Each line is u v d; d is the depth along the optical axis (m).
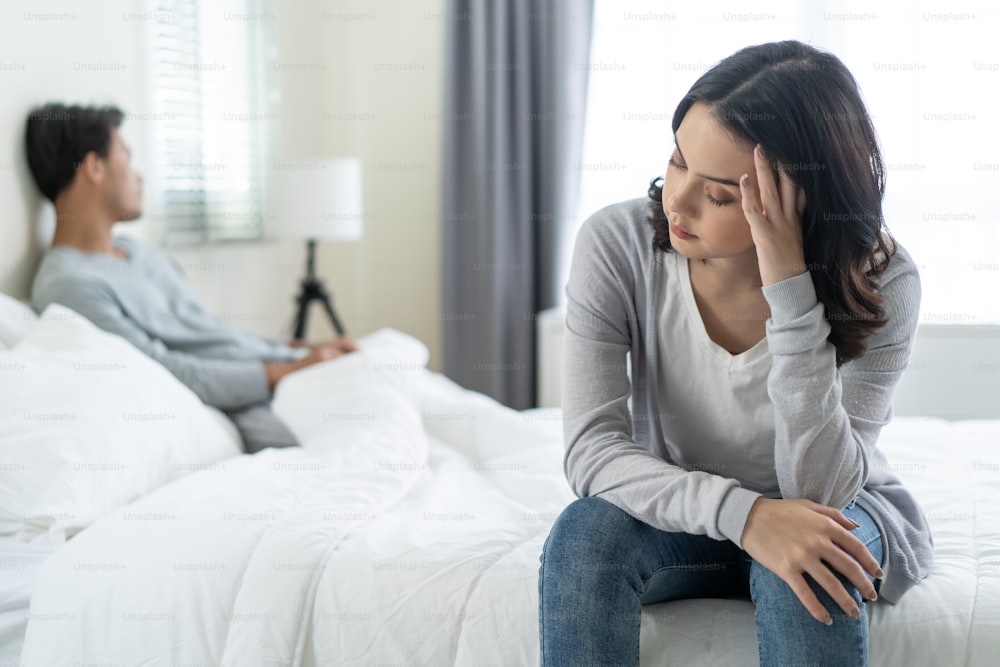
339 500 1.51
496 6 3.42
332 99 3.74
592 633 1.08
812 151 1.10
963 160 3.14
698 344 1.24
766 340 1.20
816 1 3.22
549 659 1.09
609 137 3.48
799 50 1.14
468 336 3.64
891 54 3.16
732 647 1.18
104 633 1.33
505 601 1.24
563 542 1.15
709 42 3.36
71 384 1.68
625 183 3.49
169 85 2.80
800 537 1.06
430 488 1.69
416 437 1.87
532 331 3.57
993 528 1.42
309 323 3.74
